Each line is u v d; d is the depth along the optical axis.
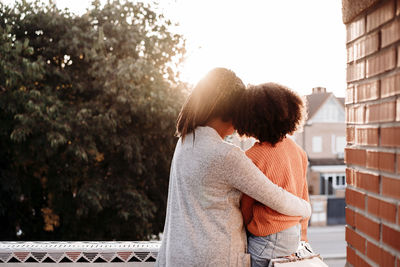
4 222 11.80
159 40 11.59
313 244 21.66
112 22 10.83
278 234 1.43
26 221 11.98
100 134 9.67
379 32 1.36
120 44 10.77
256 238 1.47
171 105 10.19
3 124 9.70
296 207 1.42
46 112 9.14
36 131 9.08
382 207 1.36
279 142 1.47
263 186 1.34
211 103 1.44
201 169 1.37
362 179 1.51
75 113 9.53
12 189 10.29
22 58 9.26
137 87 9.52
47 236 12.23
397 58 1.24
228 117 1.48
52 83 10.49
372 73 1.42
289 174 1.45
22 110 9.44
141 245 2.26
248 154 1.47
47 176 11.25
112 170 10.81
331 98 34.47
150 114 9.96
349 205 1.64
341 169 33.00
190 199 1.39
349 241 1.64
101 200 10.30
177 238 1.40
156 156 11.13
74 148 9.18
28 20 10.47
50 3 10.77
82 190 9.90
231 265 1.36
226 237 1.37
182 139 1.48
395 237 1.27
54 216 12.12
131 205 10.37
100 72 9.55
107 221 11.05
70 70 10.74
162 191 11.95
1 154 10.73
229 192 1.39
